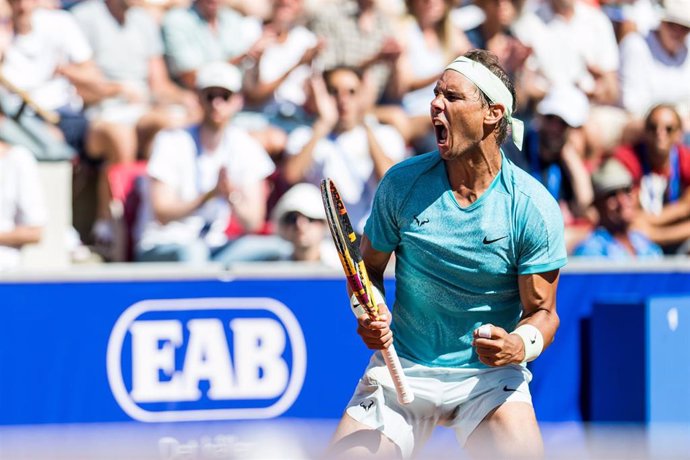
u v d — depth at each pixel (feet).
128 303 61.62
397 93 72.95
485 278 37.09
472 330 37.93
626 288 68.80
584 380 67.82
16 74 67.10
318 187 69.87
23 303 60.29
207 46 70.74
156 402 61.77
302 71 71.77
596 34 77.77
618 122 75.97
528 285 37.01
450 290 37.42
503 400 37.37
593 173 73.10
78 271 61.11
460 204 36.73
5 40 67.10
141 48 70.13
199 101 68.03
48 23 68.03
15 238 65.36
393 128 72.18
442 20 74.69
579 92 73.92
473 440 37.86
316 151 70.13
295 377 63.72
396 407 38.19
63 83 68.49
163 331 61.98
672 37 80.74
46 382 60.54
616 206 72.79
